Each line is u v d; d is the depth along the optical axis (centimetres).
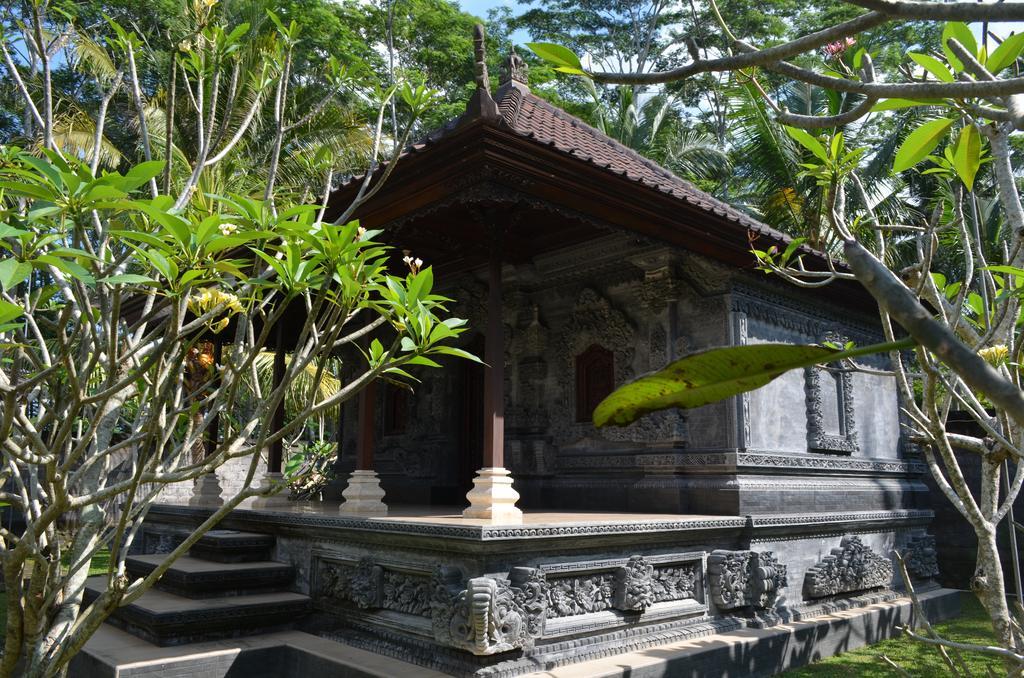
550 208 647
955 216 360
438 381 1047
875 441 1022
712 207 789
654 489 821
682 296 863
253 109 395
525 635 560
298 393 1706
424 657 581
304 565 745
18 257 184
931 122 215
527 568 575
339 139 1742
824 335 962
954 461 290
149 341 286
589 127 1023
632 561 643
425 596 605
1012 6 136
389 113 2383
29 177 213
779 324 891
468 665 546
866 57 304
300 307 1065
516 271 968
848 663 729
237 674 611
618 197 663
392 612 636
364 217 702
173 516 970
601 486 873
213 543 774
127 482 257
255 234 236
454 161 599
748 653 669
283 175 1638
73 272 187
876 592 906
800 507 835
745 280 845
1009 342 307
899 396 1096
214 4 370
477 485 632
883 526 944
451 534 563
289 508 914
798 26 2602
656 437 848
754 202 2303
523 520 647
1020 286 284
